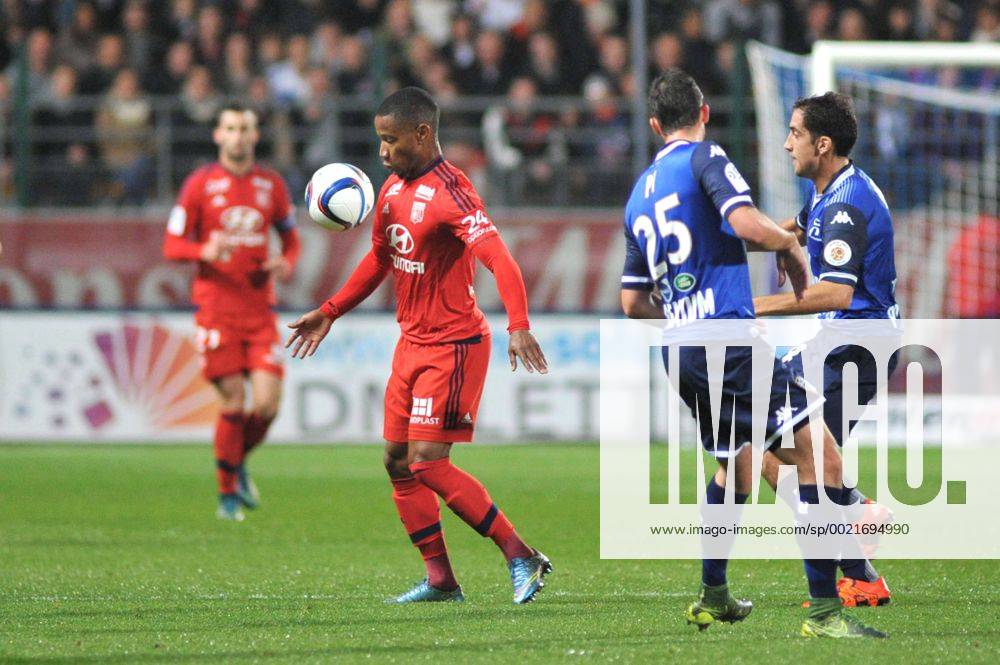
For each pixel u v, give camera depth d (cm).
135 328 4953
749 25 5981
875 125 5009
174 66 5728
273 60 5872
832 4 6006
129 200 5281
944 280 4950
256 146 5288
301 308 4969
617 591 2352
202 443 4991
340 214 2247
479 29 6100
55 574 2559
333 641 1862
